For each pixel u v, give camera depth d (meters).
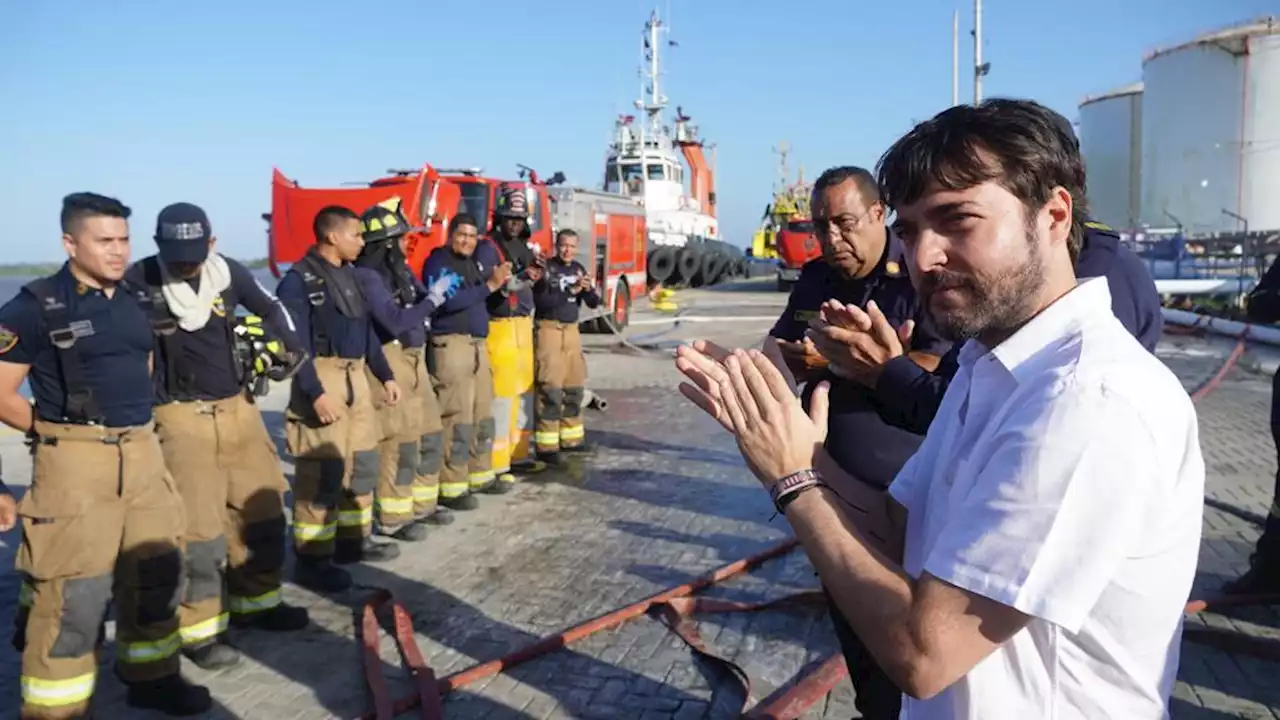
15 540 6.30
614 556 5.94
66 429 3.62
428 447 6.50
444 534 6.38
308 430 5.30
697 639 4.62
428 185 10.43
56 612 3.58
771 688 4.13
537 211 13.12
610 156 29.75
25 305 3.53
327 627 4.86
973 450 1.42
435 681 4.11
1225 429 9.21
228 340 4.42
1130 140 25.05
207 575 4.37
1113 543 1.23
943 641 1.29
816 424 1.89
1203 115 20.95
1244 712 3.87
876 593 1.37
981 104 1.45
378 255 6.26
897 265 3.30
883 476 3.17
